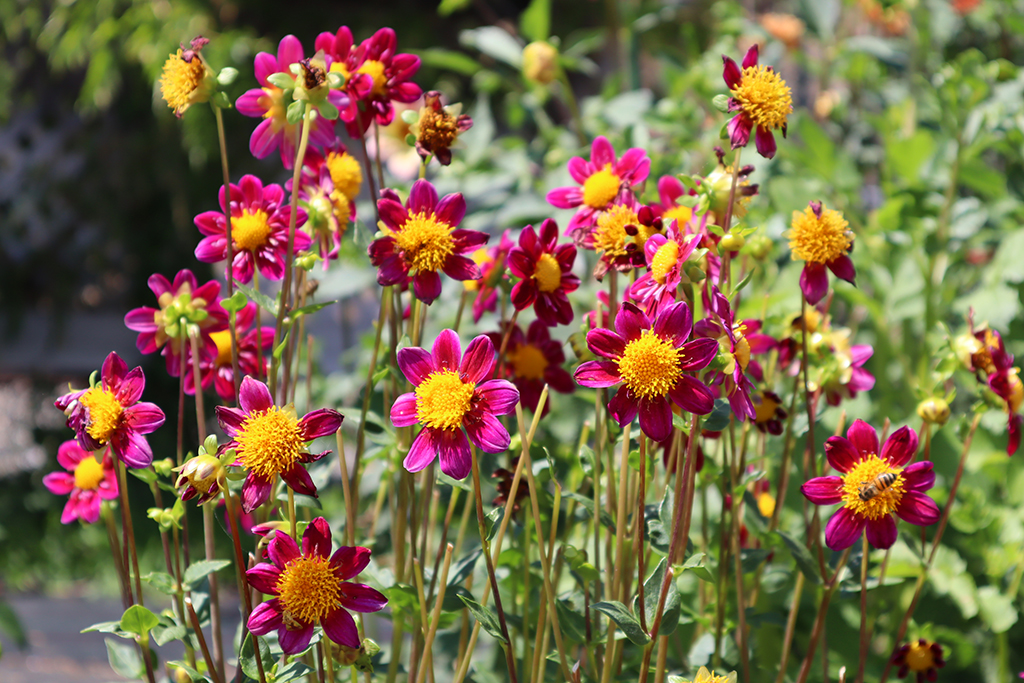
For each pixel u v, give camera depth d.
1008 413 1.12
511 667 1.02
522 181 1.85
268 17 3.70
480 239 1.06
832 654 1.28
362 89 1.11
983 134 1.57
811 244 1.08
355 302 2.83
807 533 1.15
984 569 1.31
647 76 3.01
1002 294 1.45
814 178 1.77
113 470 1.12
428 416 1.00
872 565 1.21
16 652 2.79
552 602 1.03
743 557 1.13
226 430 1.01
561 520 1.22
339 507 1.41
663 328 1.01
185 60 1.08
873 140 2.28
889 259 1.65
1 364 4.77
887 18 2.22
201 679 1.05
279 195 1.13
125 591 1.11
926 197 1.59
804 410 1.17
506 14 3.95
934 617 1.31
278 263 1.12
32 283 4.64
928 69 2.08
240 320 1.13
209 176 4.16
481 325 1.58
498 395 1.00
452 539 1.39
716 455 1.18
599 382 1.01
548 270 1.08
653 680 1.11
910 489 1.05
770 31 2.33
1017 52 2.25
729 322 1.03
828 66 2.26
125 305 4.75
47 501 4.21
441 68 3.81
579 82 3.97
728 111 1.06
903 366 1.61
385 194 1.06
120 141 4.31
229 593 2.97
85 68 4.54
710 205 1.07
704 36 3.09
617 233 1.08
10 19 4.16
